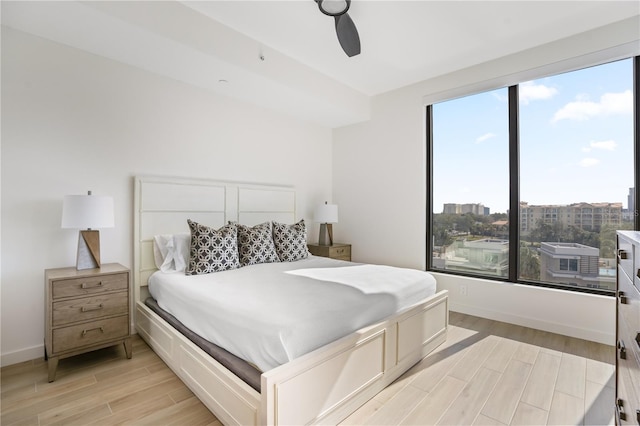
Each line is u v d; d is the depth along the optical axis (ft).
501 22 8.59
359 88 13.50
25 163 7.75
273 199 13.23
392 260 13.65
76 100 8.48
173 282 8.05
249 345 5.28
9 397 6.24
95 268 8.06
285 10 8.16
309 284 7.38
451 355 8.21
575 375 7.18
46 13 6.86
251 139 12.60
